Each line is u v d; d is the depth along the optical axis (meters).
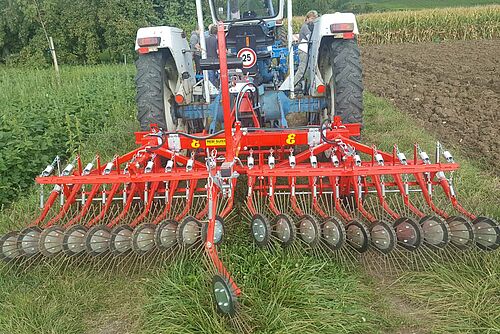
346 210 4.02
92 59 19.25
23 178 5.75
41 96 9.59
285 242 3.48
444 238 3.37
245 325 2.91
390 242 3.32
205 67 3.90
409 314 3.18
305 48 6.21
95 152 6.56
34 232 3.65
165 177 3.67
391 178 4.72
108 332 3.15
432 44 22.12
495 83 10.81
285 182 4.99
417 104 9.51
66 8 19.06
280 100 5.07
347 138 4.18
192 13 19.38
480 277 3.37
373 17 24.72
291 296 3.14
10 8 19.36
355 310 3.14
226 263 3.43
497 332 2.92
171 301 3.17
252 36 5.31
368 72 14.34
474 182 5.05
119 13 19.08
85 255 3.70
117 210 4.09
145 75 5.03
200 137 4.05
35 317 3.23
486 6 25.38
